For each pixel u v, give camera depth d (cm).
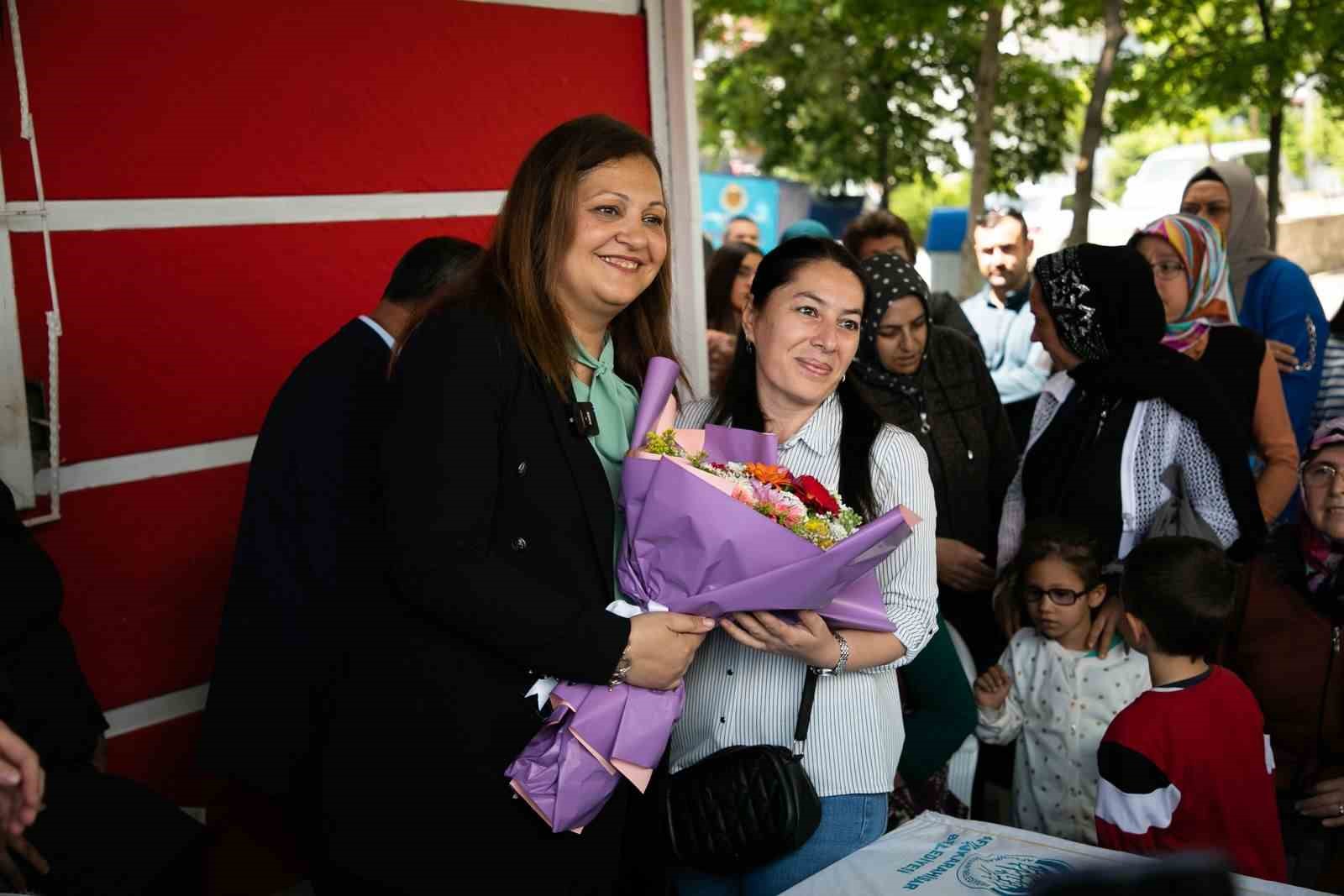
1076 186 754
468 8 333
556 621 191
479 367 195
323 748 206
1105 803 249
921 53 1018
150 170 274
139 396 276
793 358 228
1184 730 243
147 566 279
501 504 199
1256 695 293
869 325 349
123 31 268
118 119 268
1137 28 907
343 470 252
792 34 1069
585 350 213
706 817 220
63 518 265
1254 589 294
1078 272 298
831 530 205
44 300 259
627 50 373
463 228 338
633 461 204
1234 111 889
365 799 197
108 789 208
